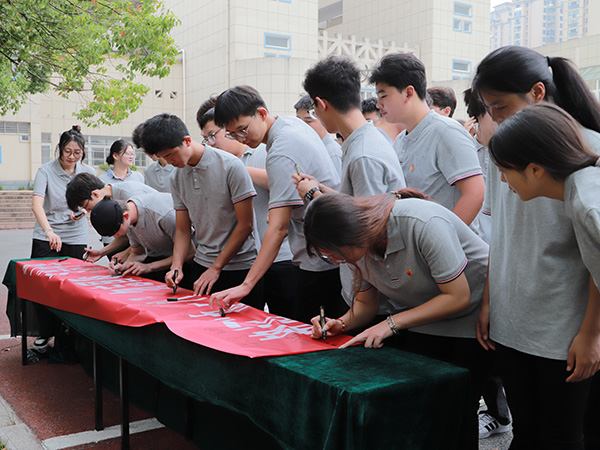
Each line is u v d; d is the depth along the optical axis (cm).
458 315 205
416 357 179
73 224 477
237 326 217
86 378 378
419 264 187
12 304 410
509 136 149
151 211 322
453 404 166
